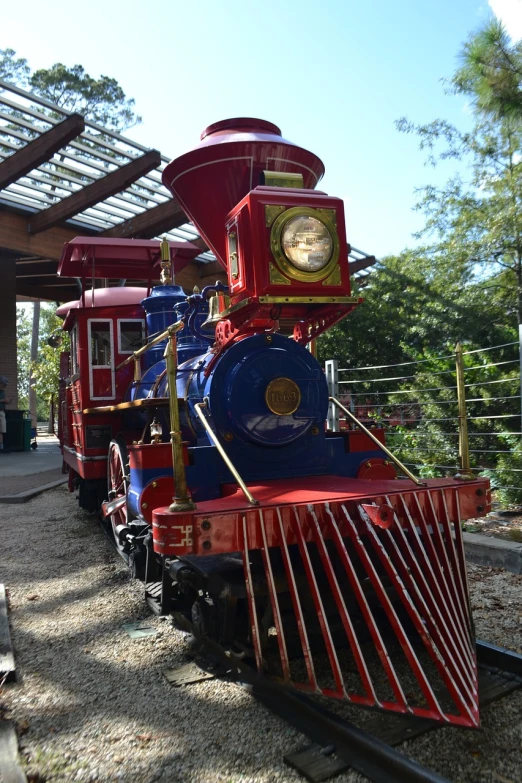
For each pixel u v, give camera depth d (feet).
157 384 16.29
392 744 8.66
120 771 8.29
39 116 32.17
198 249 23.58
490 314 39.93
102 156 36.17
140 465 12.03
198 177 14.38
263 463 12.81
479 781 7.89
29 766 8.41
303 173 14.57
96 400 21.24
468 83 29.84
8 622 13.75
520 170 36.01
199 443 13.55
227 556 11.46
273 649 11.50
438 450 28.35
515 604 14.14
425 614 9.62
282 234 11.79
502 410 27.68
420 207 42.93
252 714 9.64
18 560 19.57
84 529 24.14
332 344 46.62
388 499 10.55
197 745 8.84
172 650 12.26
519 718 9.30
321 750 8.45
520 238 34.96
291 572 9.66
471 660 9.59
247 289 11.92
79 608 14.94
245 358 12.46
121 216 46.44
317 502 10.03
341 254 12.34
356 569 12.00
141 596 15.72
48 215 43.09
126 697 10.34
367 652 11.65
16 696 10.44
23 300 86.07
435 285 42.80
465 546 18.24
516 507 23.27
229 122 14.56
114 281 42.27
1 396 54.90
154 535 9.52
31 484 36.09
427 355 35.32
